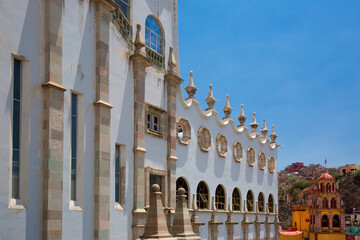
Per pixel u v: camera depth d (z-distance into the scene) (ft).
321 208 311.06
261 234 146.72
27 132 54.08
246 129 141.79
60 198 56.85
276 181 163.02
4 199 49.98
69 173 60.44
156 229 66.33
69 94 62.03
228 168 128.26
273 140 164.76
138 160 80.02
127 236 75.56
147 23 92.73
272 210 158.30
